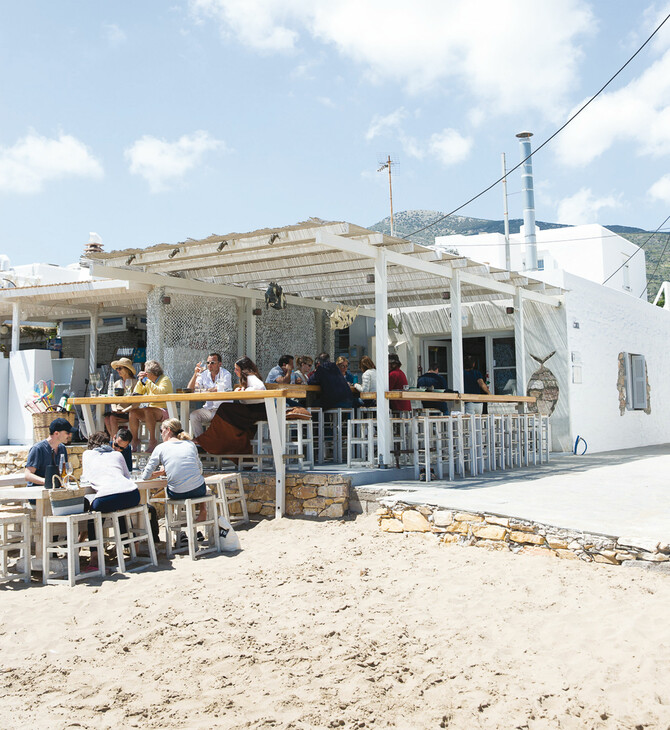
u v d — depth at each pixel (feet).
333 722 11.70
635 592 17.07
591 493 26.35
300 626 15.89
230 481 28.73
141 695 12.88
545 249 104.94
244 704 12.44
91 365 45.62
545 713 11.86
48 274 56.44
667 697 12.27
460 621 15.96
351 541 23.49
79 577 20.89
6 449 39.19
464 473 32.89
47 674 13.96
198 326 39.45
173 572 21.40
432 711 12.01
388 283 41.45
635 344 60.39
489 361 51.34
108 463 22.66
